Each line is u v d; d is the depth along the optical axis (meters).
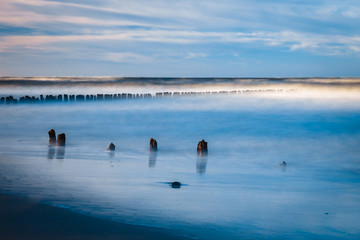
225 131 25.91
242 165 15.20
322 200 10.14
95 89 116.00
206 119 32.56
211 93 73.25
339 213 9.02
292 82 153.38
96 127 27.66
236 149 19.45
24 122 30.38
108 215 7.89
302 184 12.03
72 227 6.96
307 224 8.20
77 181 10.88
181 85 142.00
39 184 10.25
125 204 8.81
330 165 15.51
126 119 32.78
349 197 10.48
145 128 27.19
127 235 6.75
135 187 10.55
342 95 71.69
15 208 7.87
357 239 7.43
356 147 20.14
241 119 32.41
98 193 9.65
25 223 7.04
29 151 16.64
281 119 32.06
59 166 13.14
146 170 13.21
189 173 13.16
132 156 16.44
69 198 8.98
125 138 22.50
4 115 35.53
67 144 19.52
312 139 22.84
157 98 59.56
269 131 25.83
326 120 30.98
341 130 26.02
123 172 12.60
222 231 7.50
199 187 11.05
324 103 50.69
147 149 18.66
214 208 8.99
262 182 12.16
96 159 15.10
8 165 12.99
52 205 8.26
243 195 10.38
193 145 20.34
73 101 51.59
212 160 16.23
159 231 7.10
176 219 7.99
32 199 8.65
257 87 124.31
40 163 13.60
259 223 8.13
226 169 14.22
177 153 17.78
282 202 9.84
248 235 7.41
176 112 38.84
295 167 15.05
